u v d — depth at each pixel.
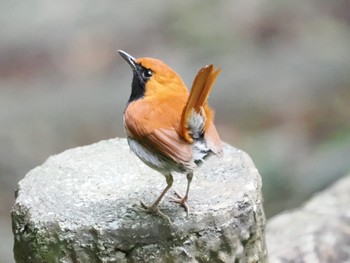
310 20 19.34
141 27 19.50
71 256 6.25
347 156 13.66
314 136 15.43
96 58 18.59
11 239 13.29
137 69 6.18
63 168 7.29
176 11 19.91
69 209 6.48
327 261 8.02
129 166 7.31
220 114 16.30
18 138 15.64
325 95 16.72
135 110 6.00
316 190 13.09
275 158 14.28
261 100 16.59
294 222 8.77
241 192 6.57
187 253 6.25
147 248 6.22
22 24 20.06
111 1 20.77
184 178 6.96
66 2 20.81
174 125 5.83
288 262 8.00
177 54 18.28
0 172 14.78
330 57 17.88
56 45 19.16
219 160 7.21
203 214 6.27
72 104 16.81
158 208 6.36
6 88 17.77
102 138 15.78
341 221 8.69
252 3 19.80
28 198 6.70
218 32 18.95
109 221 6.25
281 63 17.80
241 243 6.45
